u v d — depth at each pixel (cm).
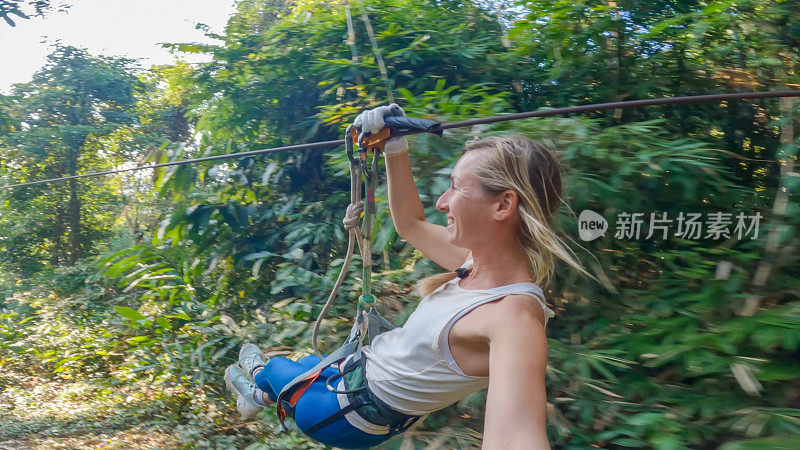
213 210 522
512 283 133
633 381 297
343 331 377
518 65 464
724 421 268
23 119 1659
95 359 773
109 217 1766
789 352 276
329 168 525
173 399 579
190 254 554
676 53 416
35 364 853
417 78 495
